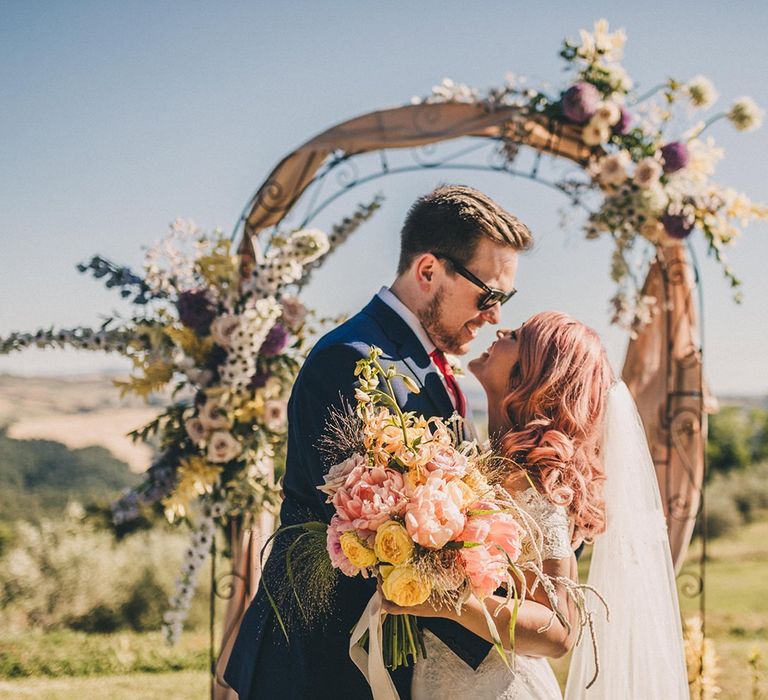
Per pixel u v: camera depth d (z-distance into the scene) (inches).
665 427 168.2
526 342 93.1
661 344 170.1
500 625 78.7
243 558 155.3
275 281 154.2
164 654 268.8
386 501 75.4
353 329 94.0
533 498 83.9
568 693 102.0
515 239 93.2
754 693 179.6
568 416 89.2
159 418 157.5
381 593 78.9
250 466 153.8
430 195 96.8
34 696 222.7
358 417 84.7
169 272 156.6
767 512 514.0
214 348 156.6
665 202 155.9
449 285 93.0
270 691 93.7
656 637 100.4
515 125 156.6
